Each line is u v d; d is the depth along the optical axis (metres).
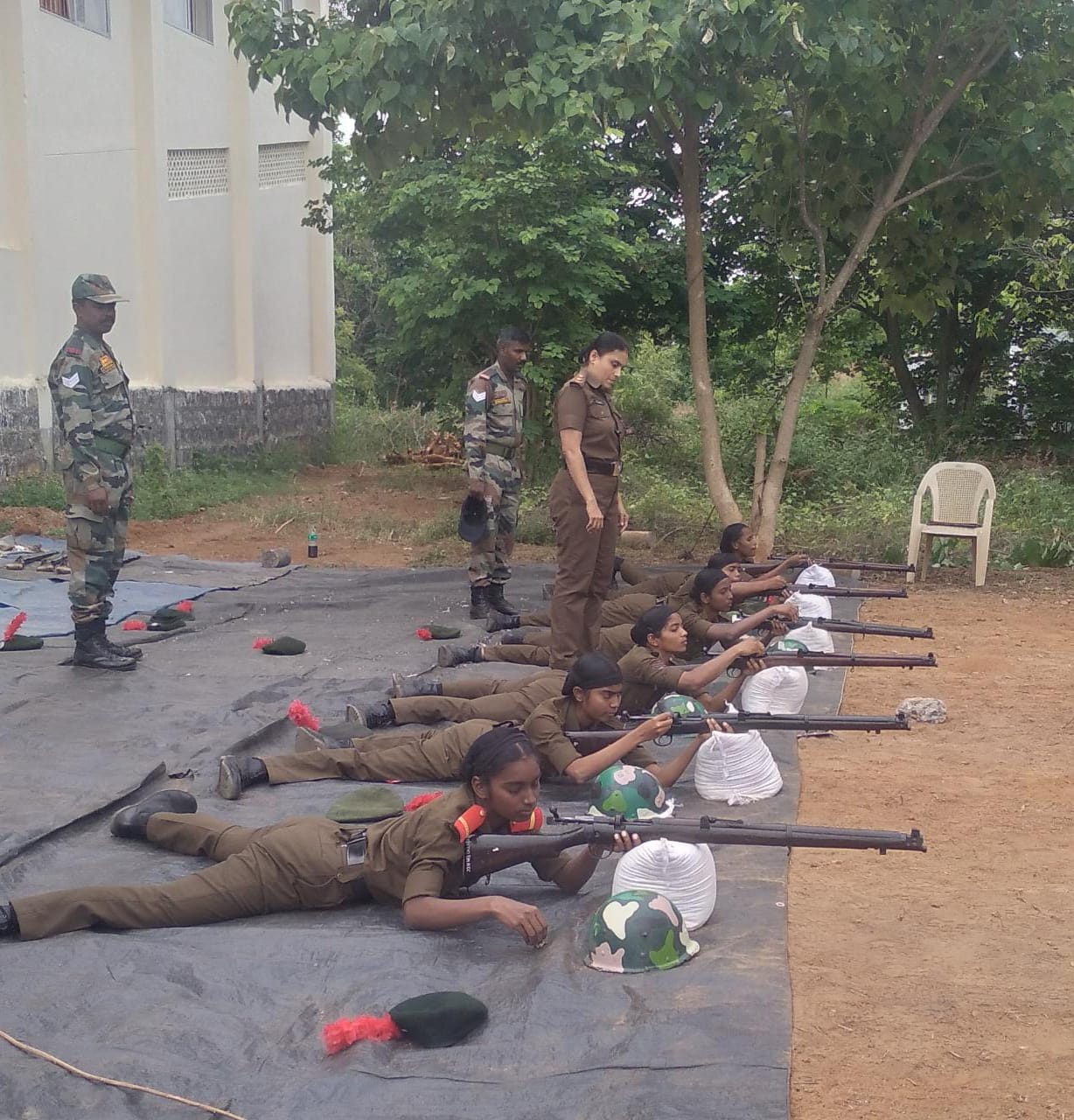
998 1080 3.17
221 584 10.52
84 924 4.05
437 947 3.88
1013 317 17.75
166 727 6.37
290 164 19.78
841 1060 3.25
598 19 9.52
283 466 18.83
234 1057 3.31
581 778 4.95
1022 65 10.47
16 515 13.03
